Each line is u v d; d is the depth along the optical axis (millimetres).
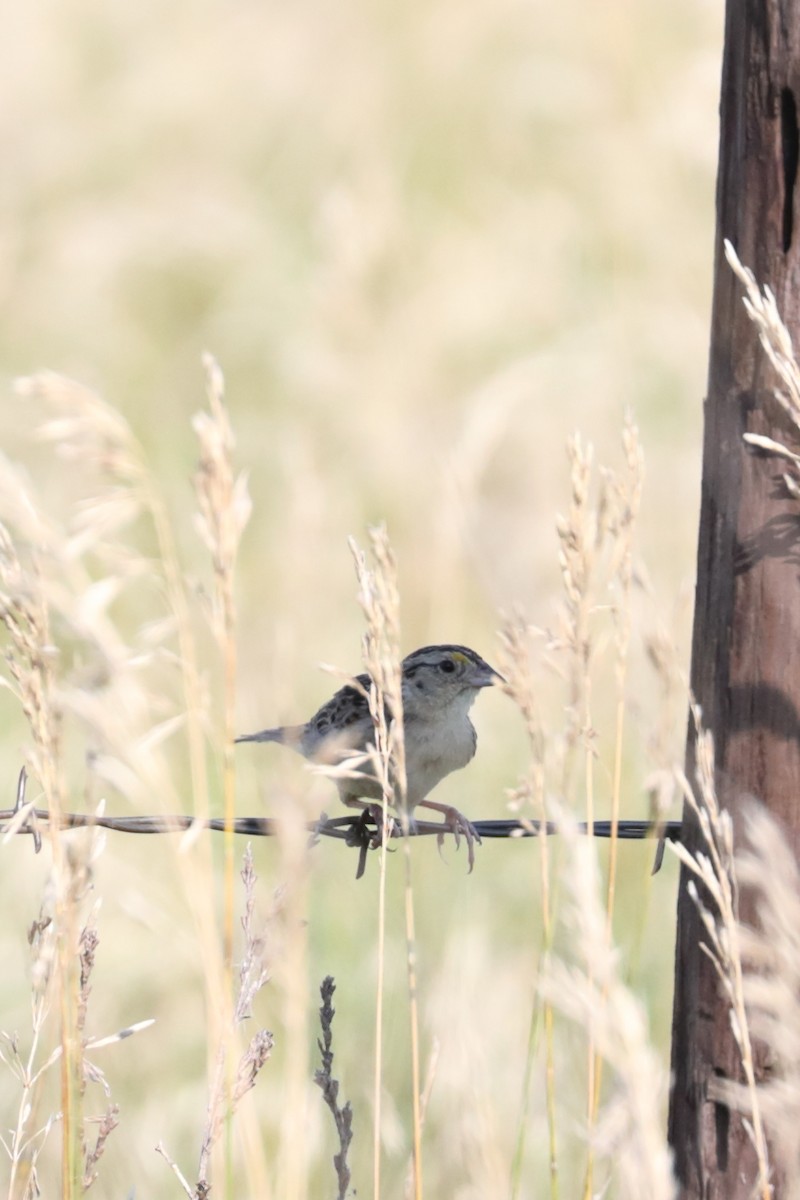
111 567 5992
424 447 18047
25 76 27172
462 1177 8016
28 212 24641
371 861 11633
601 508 5879
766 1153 5785
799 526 5578
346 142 26391
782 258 5562
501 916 11258
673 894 11195
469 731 9273
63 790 6129
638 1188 4789
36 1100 6035
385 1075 9195
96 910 6016
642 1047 4781
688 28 25938
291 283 22172
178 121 26578
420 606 15578
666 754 5828
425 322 20328
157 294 22891
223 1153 6492
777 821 5680
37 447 17375
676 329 20344
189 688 5727
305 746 9352
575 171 24438
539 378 18016
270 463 18344
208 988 6031
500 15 27594
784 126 5512
